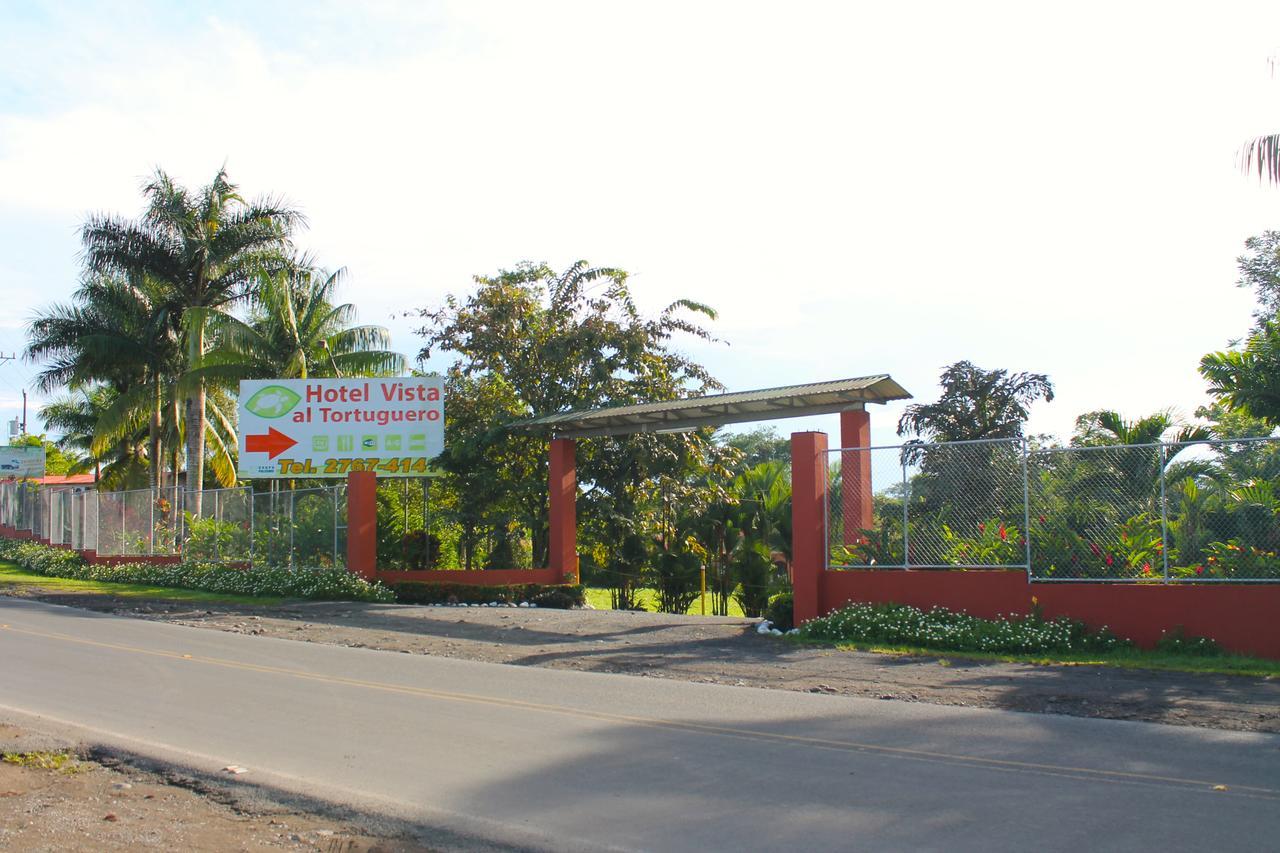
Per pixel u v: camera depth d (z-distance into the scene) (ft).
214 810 22.72
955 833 19.84
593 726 30.68
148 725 31.37
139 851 19.88
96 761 27.14
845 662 44.19
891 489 54.44
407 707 34.17
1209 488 46.52
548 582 82.69
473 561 97.25
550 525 84.02
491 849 19.85
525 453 95.14
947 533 52.19
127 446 153.99
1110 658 43.68
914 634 48.91
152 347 114.01
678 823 20.97
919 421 77.51
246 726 31.14
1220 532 45.85
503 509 90.89
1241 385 68.64
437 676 41.32
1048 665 42.60
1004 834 19.71
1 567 133.08
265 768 25.98
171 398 116.67
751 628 58.03
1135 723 30.37
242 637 55.47
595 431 79.66
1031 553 49.65
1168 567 46.55
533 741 28.76
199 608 74.02
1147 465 48.01
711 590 98.89
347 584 82.07
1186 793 22.44
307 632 58.49
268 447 91.35
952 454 52.85
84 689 38.04
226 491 101.19
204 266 110.01
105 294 114.93
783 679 40.09
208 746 28.45
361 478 85.40
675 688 37.99
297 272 109.81
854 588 54.19
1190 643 44.45
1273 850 18.60
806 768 25.20
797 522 55.57
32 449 220.64
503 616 66.59
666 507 95.14
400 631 58.95
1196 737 28.27
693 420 72.59
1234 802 21.68
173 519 108.58
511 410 97.04
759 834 20.12
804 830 20.29
